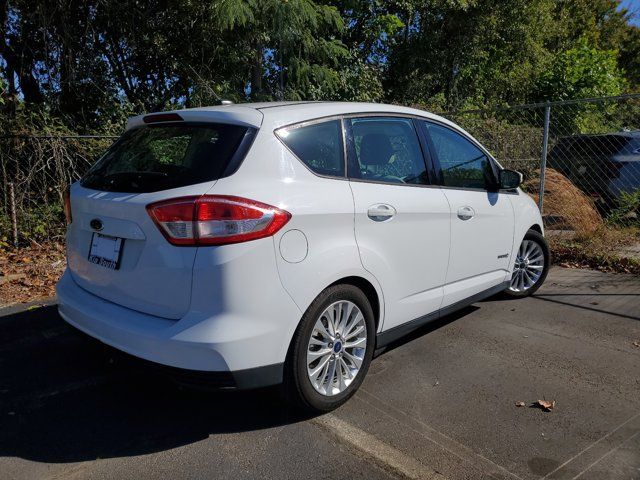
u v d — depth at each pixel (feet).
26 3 29.12
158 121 10.72
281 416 10.27
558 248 22.84
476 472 8.60
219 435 9.64
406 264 11.55
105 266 9.83
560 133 35.17
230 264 8.49
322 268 9.55
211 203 8.53
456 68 50.55
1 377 11.82
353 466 8.75
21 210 22.97
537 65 53.72
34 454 9.03
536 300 17.35
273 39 31.83
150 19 31.40
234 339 8.50
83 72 30.81
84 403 10.75
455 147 13.83
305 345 9.49
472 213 13.53
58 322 15.08
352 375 10.63
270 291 8.86
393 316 11.46
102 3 29.66
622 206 23.93
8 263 20.65
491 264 14.70
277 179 9.40
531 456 9.03
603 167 26.30
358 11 42.88
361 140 11.23
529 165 28.68
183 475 8.51
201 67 33.09
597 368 12.35
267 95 34.01
